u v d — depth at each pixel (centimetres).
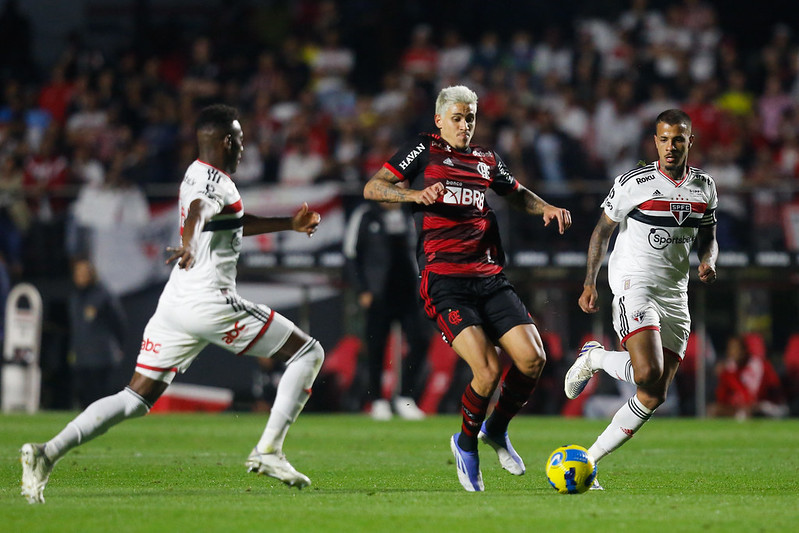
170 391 5944
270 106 8188
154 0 9775
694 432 4734
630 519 1806
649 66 8156
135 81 8319
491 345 2330
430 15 9181
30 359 5966
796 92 8200
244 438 4175
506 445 2502
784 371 5869
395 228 5472
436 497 2175
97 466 2975
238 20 9238
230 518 1791
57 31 9788
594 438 4228
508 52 8544
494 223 2489
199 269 2084
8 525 1706
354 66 8969
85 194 6059
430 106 8062
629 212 2594
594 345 2838
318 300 5909
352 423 5112
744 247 5884
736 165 7381
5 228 6069
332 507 1967
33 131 8250
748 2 9200
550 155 7244
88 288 5941
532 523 1753
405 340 5694
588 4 9119
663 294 2580
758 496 2252
